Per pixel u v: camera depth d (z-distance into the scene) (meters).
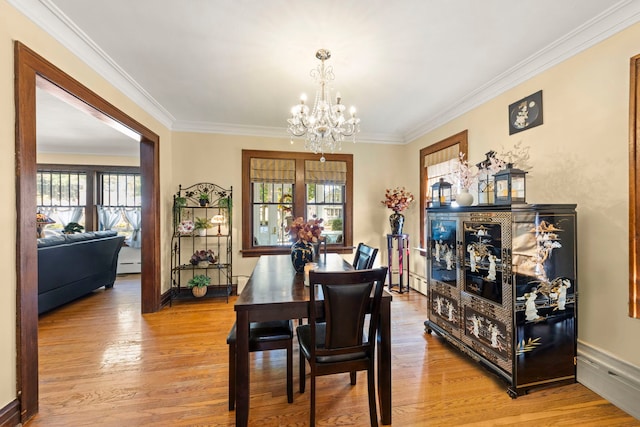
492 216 2.06
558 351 1.98
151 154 3.46
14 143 1.60
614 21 1.80
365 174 4.62
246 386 1.56
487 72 2.56
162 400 1.85
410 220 4.55
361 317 1.57
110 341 2.70
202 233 3.99
